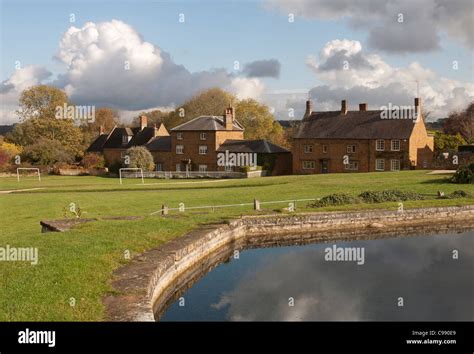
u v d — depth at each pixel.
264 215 23.02
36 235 17.09
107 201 33.59
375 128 65.75
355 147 66.44
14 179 64.81
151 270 12.74
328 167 69.00
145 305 10.18
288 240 22.73
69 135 90.19
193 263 16.42
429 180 38.72
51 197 37.31
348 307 13.05
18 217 27.14
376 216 24.58
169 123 100.06
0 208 31.17
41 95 89.69
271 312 12.66
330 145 68.56
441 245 21.06
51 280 11.39
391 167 63.84
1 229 22.98
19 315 9.34
